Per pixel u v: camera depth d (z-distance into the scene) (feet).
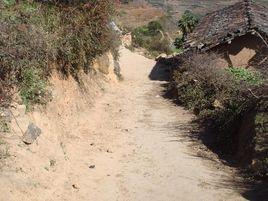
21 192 25.70
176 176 32.22
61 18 41.45
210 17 74.28
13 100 30.99
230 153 37.81
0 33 32.35
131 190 29.81
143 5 179.93
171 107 52.60
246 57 57.16
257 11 66.28
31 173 27.89
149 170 33.19
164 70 83.82
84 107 44.47
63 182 29.50
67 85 41.47
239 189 29.99
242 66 57.21
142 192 29.63
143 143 39.14
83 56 44.57
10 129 29.19
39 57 35.47
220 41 56.70
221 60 57.57
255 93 40.65
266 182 30.50
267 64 51.88
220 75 50.11
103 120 44.19
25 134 29.86
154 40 128.16
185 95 53.47
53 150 32.14
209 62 54.39
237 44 57.11
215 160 35.81
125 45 109.91
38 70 35.35
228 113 42.50
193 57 56.80
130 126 43.86
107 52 62.59
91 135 39.17
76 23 42.50
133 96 57.47
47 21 39.47
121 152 36.52
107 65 61.72
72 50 42.06
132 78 74.90
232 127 40.55
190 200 28.53
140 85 66.64
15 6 37.22
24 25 34.86
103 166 33.30
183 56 63.21
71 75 43.55
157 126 44.62
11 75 31.76
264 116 36.11
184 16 115.75
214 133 42.27
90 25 45.37
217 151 38.45
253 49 56.95
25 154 28.84
